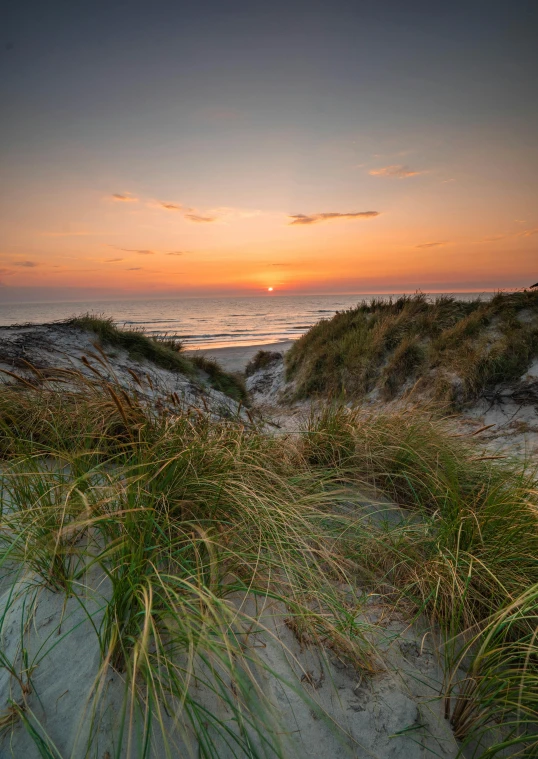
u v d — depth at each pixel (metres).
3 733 1.24
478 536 2.13
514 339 7.39
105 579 1.72
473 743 1.50
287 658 1.59
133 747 1.23
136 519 1.70
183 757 1.23
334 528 2.38
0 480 1.95
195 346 32.84
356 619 1.83
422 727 1.48
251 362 15.42
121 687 1.35
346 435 3.27
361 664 1.64
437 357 8.29
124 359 7.30
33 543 1.68
